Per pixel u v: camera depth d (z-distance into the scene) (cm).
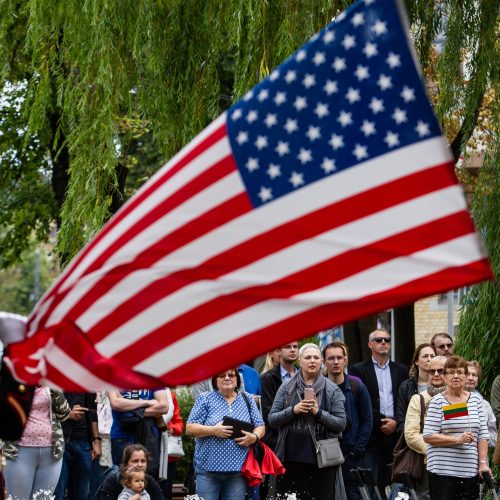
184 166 1262
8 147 5684
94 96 3241
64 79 3388
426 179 1182
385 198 1193
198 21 3312
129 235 1280
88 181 3206
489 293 3638
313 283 1218
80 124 3234
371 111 1198
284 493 2983
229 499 2931
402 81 1186
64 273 1307
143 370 1275
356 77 1200
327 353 3155
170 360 1270
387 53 1189
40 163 5931
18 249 6331
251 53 3134
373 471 3197
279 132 1229
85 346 1291
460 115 3553
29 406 1488
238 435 2911
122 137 4225
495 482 3009
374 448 3222
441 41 3659
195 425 2927
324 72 1208
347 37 1202
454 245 1175
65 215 3222
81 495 3117
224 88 5812
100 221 3186
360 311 1202
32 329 1315
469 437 2814
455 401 2877
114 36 3222
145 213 1273
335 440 2962
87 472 3116
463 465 2842
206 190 1254
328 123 1209
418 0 3516
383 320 6075
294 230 1223
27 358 1315
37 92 3350
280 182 1232
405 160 1187
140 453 2717
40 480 2866
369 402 3141
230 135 1238
